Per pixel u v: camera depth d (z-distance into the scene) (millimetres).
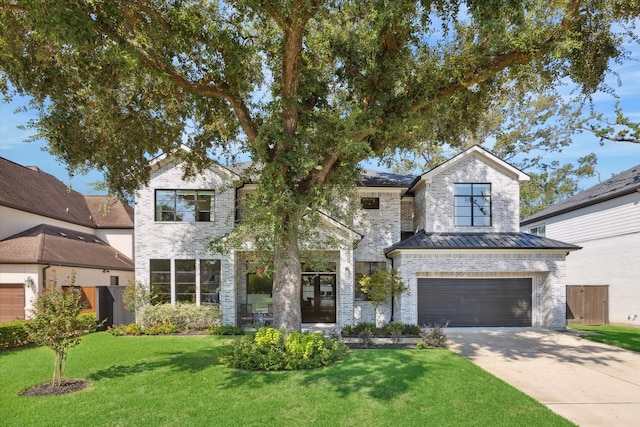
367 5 9977
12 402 7176
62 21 6895
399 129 11008
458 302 17188
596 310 19297
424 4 9211
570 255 23516
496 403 7039
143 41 8898
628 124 14633
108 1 8094
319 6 9273
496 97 13273
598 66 11047
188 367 9703
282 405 6895
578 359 10891
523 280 17391
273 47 11773
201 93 11023
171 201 17844
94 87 9609
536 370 9672
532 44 9828
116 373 9211
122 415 6504
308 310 18703
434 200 18312
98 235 26859
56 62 9727
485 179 18375
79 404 7035
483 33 9375
